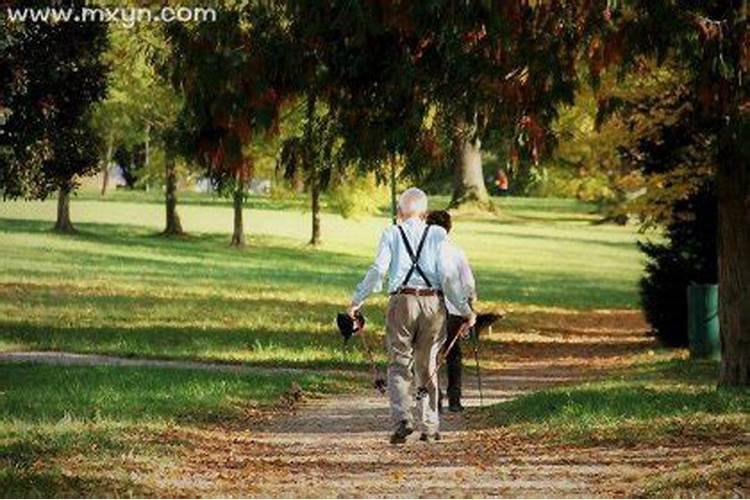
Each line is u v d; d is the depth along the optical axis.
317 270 54.12
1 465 10.84
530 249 67.88
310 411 18.23
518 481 11.07
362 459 12.84
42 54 28.45
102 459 11.65
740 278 19.31
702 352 26.61
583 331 39.06
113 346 28.81
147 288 43.59
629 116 27.27
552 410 16.14
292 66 18.11
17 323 32.88
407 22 16.77
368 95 18.55
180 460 12.20
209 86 18.06
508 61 16.73
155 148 63.97
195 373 22.27
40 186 30.70
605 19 15.93
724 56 15.91
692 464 11.31
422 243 13.54
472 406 19.02
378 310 40.28
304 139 19.59
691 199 29.47
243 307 39.00
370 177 54.78
